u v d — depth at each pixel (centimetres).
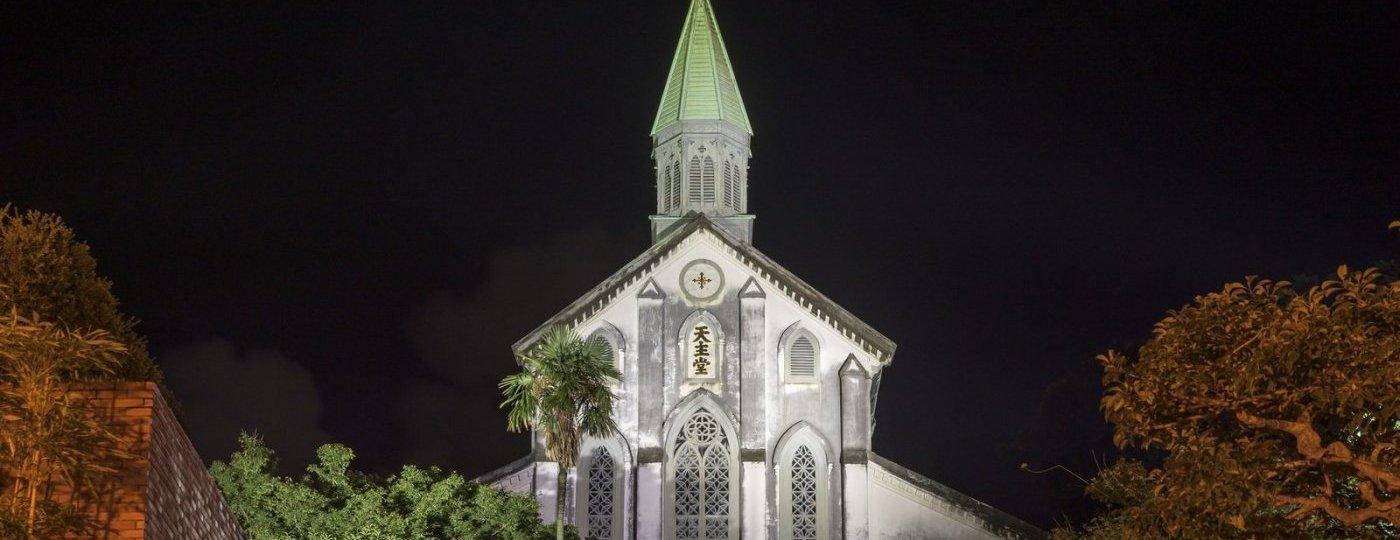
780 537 6216
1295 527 2652
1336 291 2725
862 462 6256
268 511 4478
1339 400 2533
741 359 6412
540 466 6197
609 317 6462
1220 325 2798
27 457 2238
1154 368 2780
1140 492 3425
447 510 4722
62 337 2312
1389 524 2777
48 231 3438
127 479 2327
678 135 7262
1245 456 2592
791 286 6494
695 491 6306
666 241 6550
